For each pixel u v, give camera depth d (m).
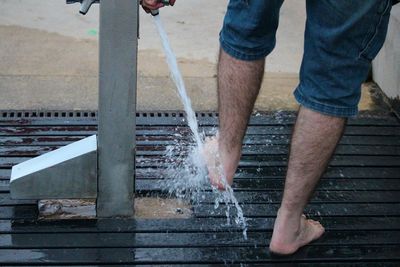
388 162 3.27
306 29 2.48
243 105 2.74
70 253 2.68
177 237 2.77
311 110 2.49
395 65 3.66
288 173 2.60
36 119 3.45
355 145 3.38
